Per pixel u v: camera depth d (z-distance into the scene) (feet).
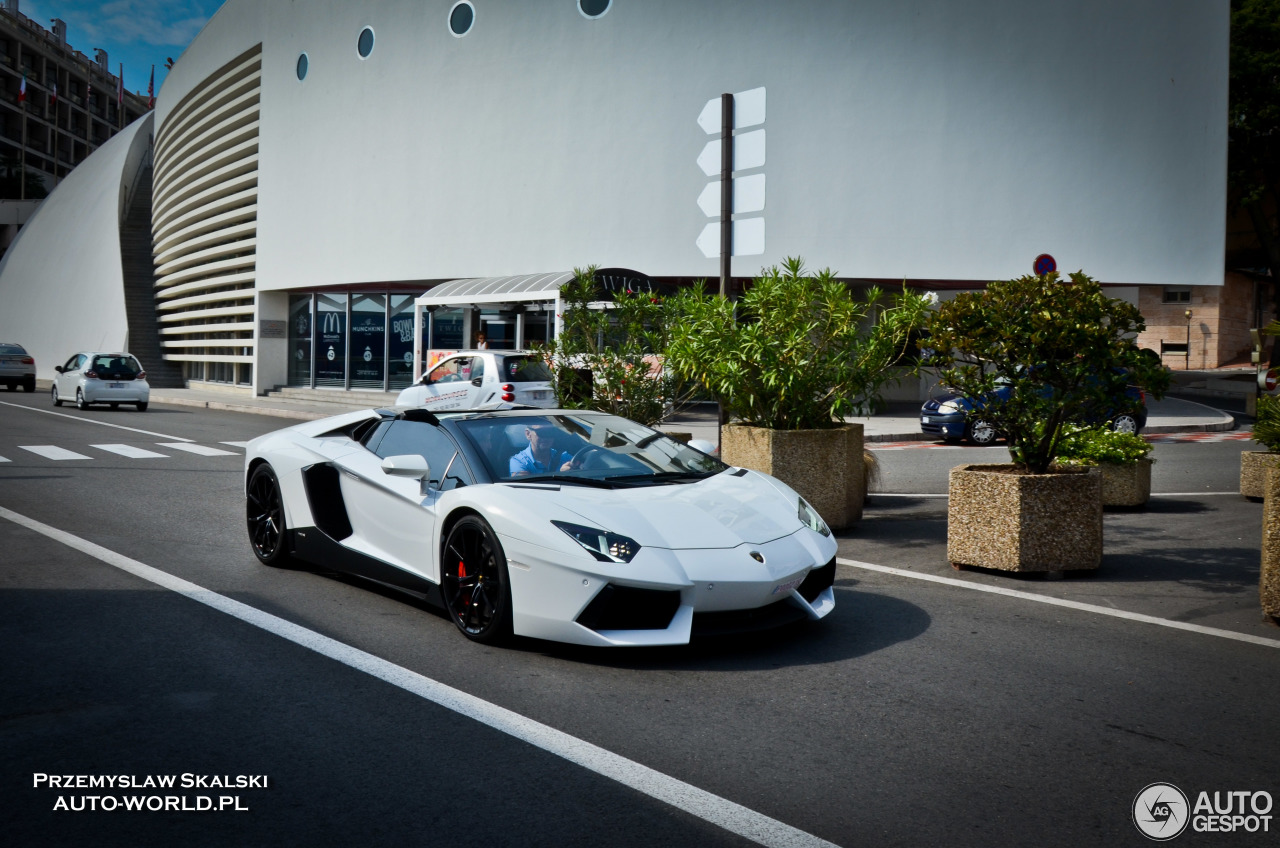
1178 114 69.92
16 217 247.29
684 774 10.88
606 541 14.70
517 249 77.05
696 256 71.31
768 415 28.22
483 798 10.23
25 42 273.75
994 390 22.09
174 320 128.26
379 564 18.48
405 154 82.99
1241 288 140.77
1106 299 21.09
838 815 9.91
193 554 23.16
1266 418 20.98
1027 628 17.31
